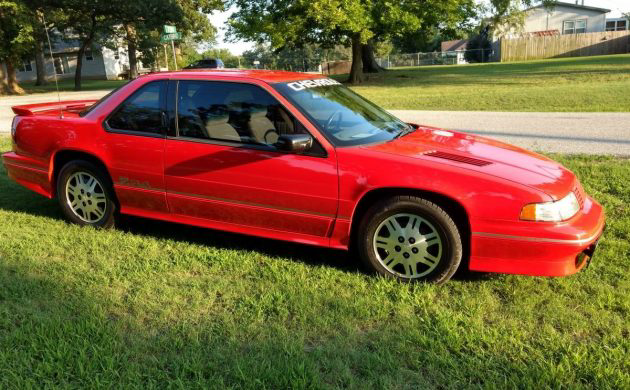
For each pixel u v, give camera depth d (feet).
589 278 12.35
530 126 33.55
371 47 120.06
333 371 8.84
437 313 10.71
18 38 88.63
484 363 9.12
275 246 14.74
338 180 12.27
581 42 155.02
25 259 13.47
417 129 15.52
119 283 12.12
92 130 15.26
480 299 11.41
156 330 10.16
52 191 16.46
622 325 10.35
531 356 9.32
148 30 120.26
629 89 52.21
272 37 82.43
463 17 88.33
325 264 13.47
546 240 11.09
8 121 45.06
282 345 9.61
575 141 27.81
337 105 14.26
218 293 11.80
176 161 14.03
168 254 14.03
